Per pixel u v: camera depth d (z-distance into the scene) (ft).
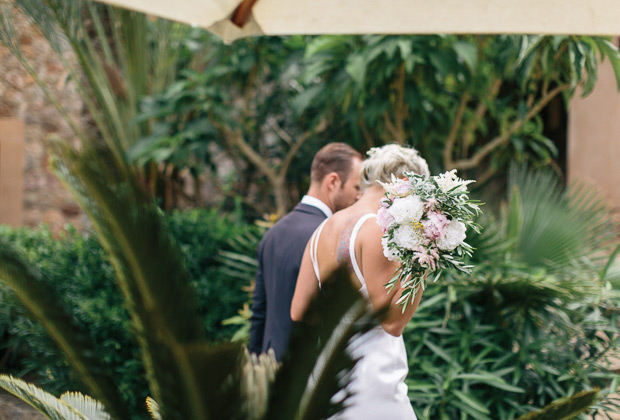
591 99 15.60
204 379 4.45
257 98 18.33
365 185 6.43
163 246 4.60
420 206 5.27
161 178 17.44
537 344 8.69
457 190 5.45
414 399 8.52
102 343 10.45
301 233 7.26
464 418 8.13
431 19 6.55
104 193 4.53
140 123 16.35
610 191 15.08
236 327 12.14
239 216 16.35
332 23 6.63
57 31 12.55
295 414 4.63
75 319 5.86
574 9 6.19
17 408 10.18
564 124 19.93
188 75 14.76
